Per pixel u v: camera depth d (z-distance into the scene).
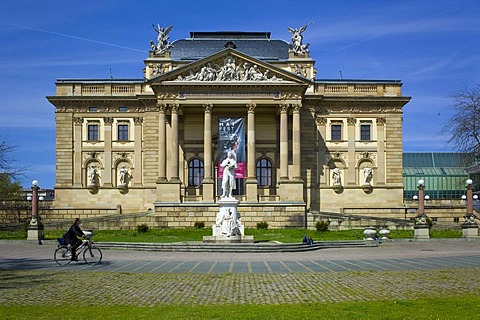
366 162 105.44
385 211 100.69
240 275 34.56
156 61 102.44
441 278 32.31
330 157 104.62
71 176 103.00
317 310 22.75
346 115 105.19
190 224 91.62
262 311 22.59
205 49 107.19
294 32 104.50
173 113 94.69
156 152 102.06
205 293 27.56
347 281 31.52
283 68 102.81
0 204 100.94
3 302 24.92
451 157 154.12
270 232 79.75
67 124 103.44
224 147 90.38
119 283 30.91
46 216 99.62
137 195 102.88
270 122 103.56
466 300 24.73
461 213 100.31
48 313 22.30
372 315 21.66
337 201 104.12
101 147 103.38
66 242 41.75
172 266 40.22
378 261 43.16
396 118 105.56
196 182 102.62
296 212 92.38
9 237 71.19
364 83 105.69
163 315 21.86
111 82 104.00
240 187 97.56
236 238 58.91
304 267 39.31
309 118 102.88
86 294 27.20
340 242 61.12
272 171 103.12
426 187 148.00
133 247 56.41
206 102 94.94
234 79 95.25
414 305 23.62
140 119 103.56
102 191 102.94
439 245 61.09
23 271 36.59
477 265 39.50
